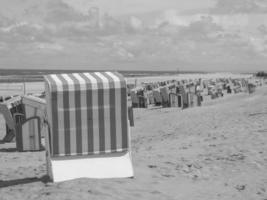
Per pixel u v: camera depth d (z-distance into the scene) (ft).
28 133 37.27
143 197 17.06
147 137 43.68
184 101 81.71
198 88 129.29
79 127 19.89
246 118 46.68
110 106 20.13
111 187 18.10
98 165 20.04
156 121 58.03
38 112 42.34
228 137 34.60
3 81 240.12
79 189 17.74
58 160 19.92
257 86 181.27
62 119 19.69
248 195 18.13
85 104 19.88
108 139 20.24
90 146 20.08
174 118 59.06
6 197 17.67
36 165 28.30
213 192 18.60
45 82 20.58
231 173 22.17
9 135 44.29
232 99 99.40
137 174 20.94
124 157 20.48
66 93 19.65
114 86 20.07
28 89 159.74
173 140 37.70
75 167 19.81
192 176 21.63
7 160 31.83
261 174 21.58
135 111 78.54
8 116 44.01
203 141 34.45
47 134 20.38
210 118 52.95
